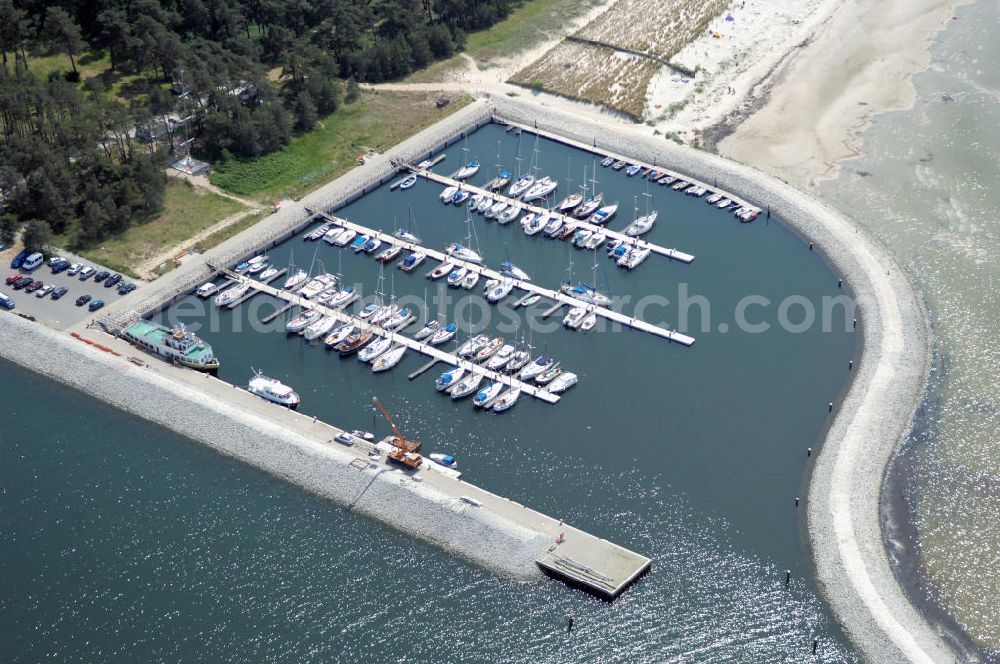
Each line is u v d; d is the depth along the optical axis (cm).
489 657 19500
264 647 19762
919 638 19688
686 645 19688
